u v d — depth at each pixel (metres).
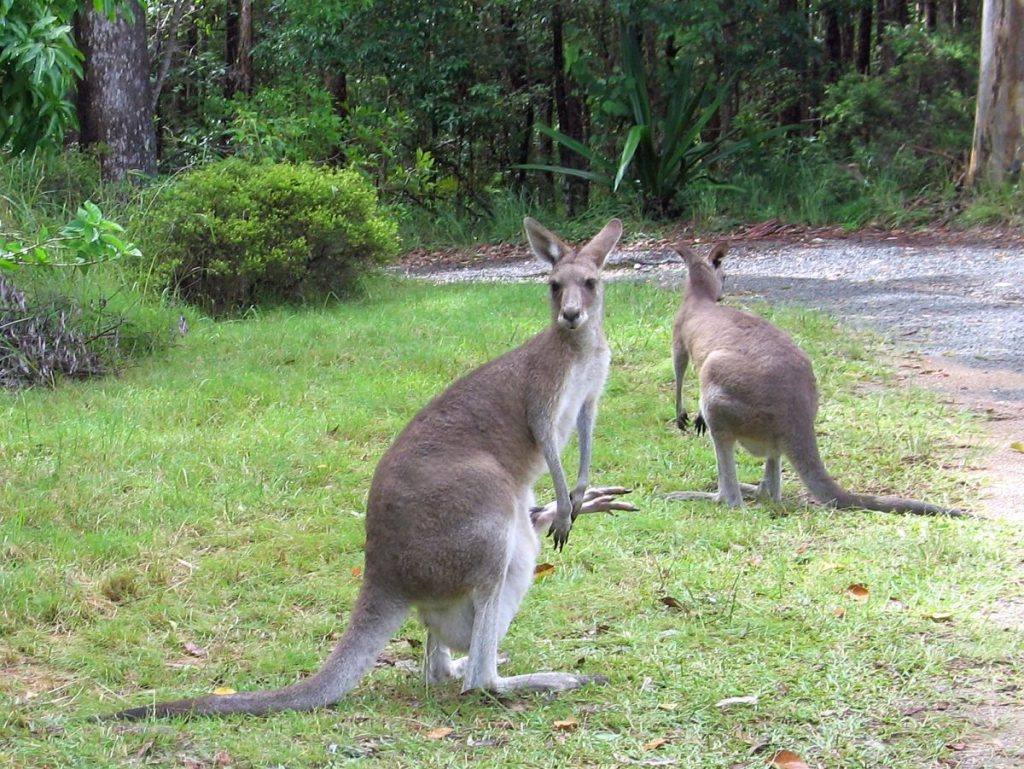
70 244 8.64
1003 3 15.20
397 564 6.95
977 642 7.18
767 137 17.22
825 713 6.73
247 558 7.94
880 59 20.23
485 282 13.55
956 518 8.16
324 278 12.45
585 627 7.44
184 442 9.01
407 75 18.22
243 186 12.20
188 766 6.27
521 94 18.98
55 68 8.73
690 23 17.08
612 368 10.31
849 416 9.38
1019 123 15.34
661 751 6.40
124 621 7.49
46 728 6.70
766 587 7.62
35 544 7.96
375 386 9.86
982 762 6.17
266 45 18.88
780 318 11.30
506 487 7.01
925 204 15.88
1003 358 10.40
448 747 6.48
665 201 17.19
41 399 9.68
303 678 7.18
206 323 11.52
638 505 8.42
